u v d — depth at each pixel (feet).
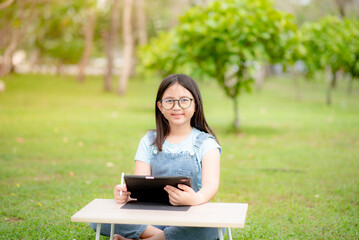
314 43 45.96
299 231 13.75
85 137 33.04
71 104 58.59
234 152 28.32
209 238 10.33
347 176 21.44
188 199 9.62
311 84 104.83
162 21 123.13
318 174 21.98
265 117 47.32
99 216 9.10
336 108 56.54
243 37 31.19
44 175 21.59
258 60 31.73
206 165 10.61
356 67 50.57
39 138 32.17
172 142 11.07
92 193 18.49
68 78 132.77
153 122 42.50
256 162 25.36
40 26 99.14
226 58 32.40
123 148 29.17
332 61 50.80
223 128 38.68
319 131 36.99
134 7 99.25
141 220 8.89
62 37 143.13
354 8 76.95
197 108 11.03
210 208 9.61
